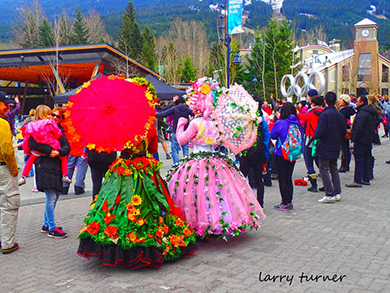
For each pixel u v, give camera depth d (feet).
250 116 18.43
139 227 14.70
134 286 13.48
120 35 212.64
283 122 22.58
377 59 157.07
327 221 20.86
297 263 15.20
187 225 16.31
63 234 19.25
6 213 17.11
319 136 24.38
